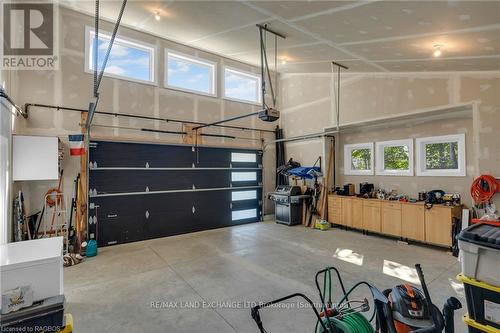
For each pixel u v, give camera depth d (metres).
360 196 6.44
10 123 4.03
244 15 3.91
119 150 5.60
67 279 3.71
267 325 2.58
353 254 4.74
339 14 3.19
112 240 5.45
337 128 6.54
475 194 4.46
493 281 1.57
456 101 4.82
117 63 5.68
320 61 5.78
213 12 4.07
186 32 5.55
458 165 5.34
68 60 5.12
